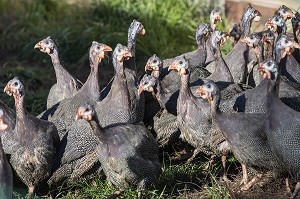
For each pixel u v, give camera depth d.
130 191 10.41
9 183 9.92
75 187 10.88
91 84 11.82
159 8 17.52
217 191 10.50
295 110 10.71
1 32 18.97
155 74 12.30
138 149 10.15
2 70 16.19
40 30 18.14
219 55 12.17
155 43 16.62
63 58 17.12
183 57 11.24
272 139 9.88
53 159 10.73
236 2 17.14
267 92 9.95
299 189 10.04
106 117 11.39
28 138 10.52
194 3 17.81
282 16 12.49
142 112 11.78
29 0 20.09
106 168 10.23
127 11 17.62
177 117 11.42
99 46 11.70
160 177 10.89
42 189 10.95
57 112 11.66
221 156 10.92
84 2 18.92
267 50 12.01
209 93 10.22
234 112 10.55
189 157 11.80
